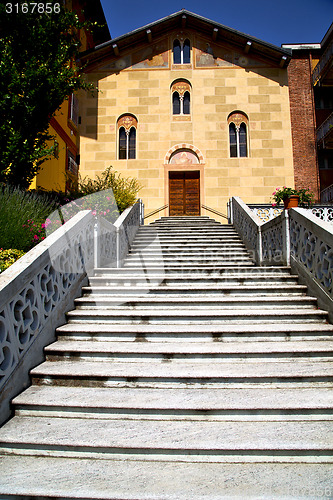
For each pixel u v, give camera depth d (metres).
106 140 15.45
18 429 2.88
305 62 17.22
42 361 3.90
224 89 15.60
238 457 2.61
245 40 15.13
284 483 2.34
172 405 3.05
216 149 15.32
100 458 2.64
